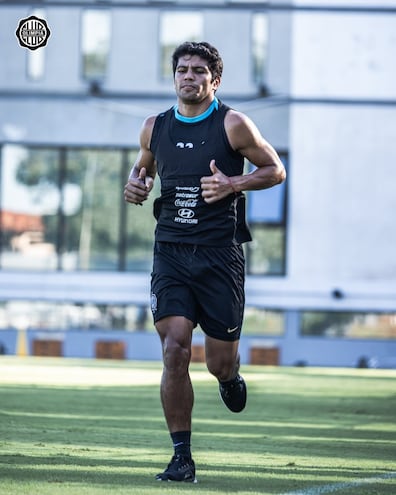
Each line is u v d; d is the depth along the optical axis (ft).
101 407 58.44
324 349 172.35
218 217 33.30
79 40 175.22
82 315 175.11
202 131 33.63
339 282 174.50
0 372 91.09
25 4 174.60
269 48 173.37
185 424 31.73
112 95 175.52
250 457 38.09
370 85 173.78
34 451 37.14
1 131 175.52
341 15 173.06
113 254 176.55
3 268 175.94
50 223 176.14
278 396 71.51
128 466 33.86
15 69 175.22
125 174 176.24
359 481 32.27
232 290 33.60
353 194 174.70
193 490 29.01
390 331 174.40
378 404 66.13
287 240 174.40
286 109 173.78
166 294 32.81
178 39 175.11
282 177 34.12
